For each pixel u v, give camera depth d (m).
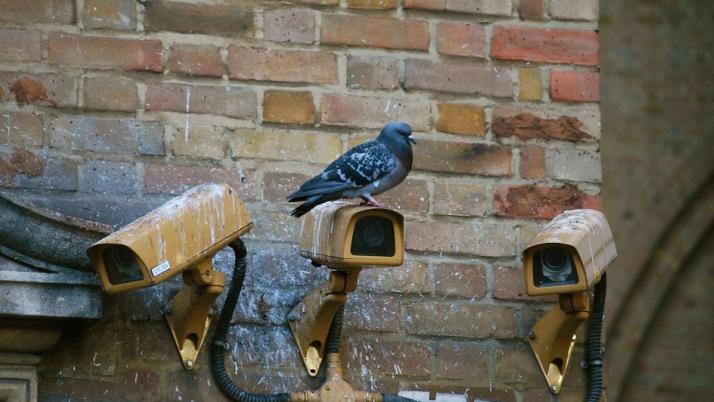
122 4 7.86
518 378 7.86
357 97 8.02
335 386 7.49
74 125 7.66
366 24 8.12
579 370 7.93
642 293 10.96
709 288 11.09
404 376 7.73
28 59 7.68
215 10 7.96
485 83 8.20
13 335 7.04
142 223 6.76
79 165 7.61
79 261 7.07
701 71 11.10
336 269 7.27
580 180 8.20
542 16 8.38
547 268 7.42
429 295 7.88
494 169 8.11
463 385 7.79
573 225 7.41
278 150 7.87
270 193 7.81
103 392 7.29
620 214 10.94
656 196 11.00
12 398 7.07
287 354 7.58
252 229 7.74
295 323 7.62
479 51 8.24
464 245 7.99
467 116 8.14
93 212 7.57
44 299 7.00
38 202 7.51
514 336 7.91
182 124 7.79
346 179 7.29
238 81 7.91
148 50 7.84
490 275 7.97
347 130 7.97
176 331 7.42
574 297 7.52
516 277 8.00
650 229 10.98
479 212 8.04
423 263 7.92
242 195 7.78
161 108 7.78
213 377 7.42
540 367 7.88
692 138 11.03
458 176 8.06
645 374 10.96
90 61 7.75
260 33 8.00
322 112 7.96
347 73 8.04
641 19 11.06
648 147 11.03
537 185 8.14
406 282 7.87
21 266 7.04
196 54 7.89
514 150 8.16
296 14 8.05
